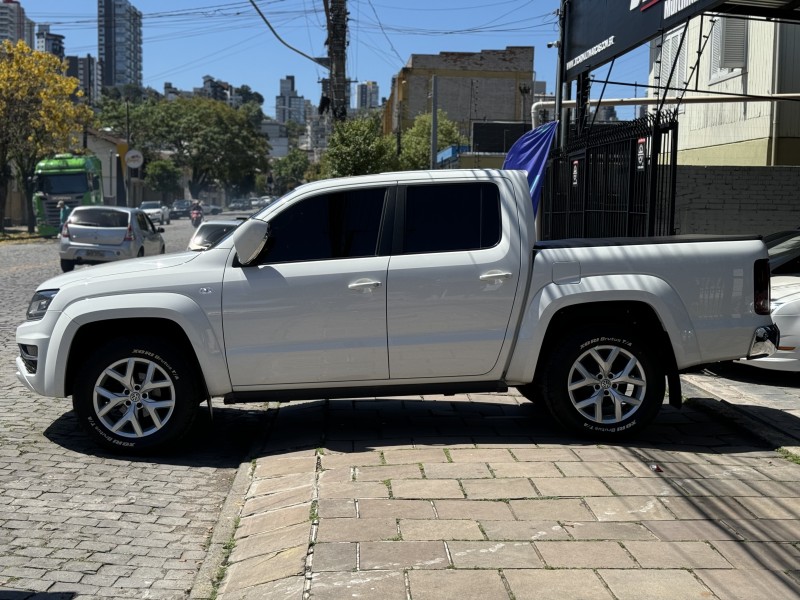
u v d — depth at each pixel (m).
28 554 4.63
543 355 6.42
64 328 6.25
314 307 6.18
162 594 4.20
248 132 99.44
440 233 6.33
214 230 16.16
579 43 13.35
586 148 12.87
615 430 6.31
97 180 40.03
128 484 5.82
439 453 5.97
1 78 35.94
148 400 6.34
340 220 6.36
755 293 6.35
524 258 6.26
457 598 3.77
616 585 3.89
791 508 4.90
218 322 6.18
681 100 12.26
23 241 35.62
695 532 4.53
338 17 23.66
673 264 6.27
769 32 15.24
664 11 9.74
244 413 7.84
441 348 6.23
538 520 4.68
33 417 7.49
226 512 5.22
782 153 15.23
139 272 6.32
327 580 3.94
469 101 65.62
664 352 6.44
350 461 5.80
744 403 7.72
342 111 24.47
